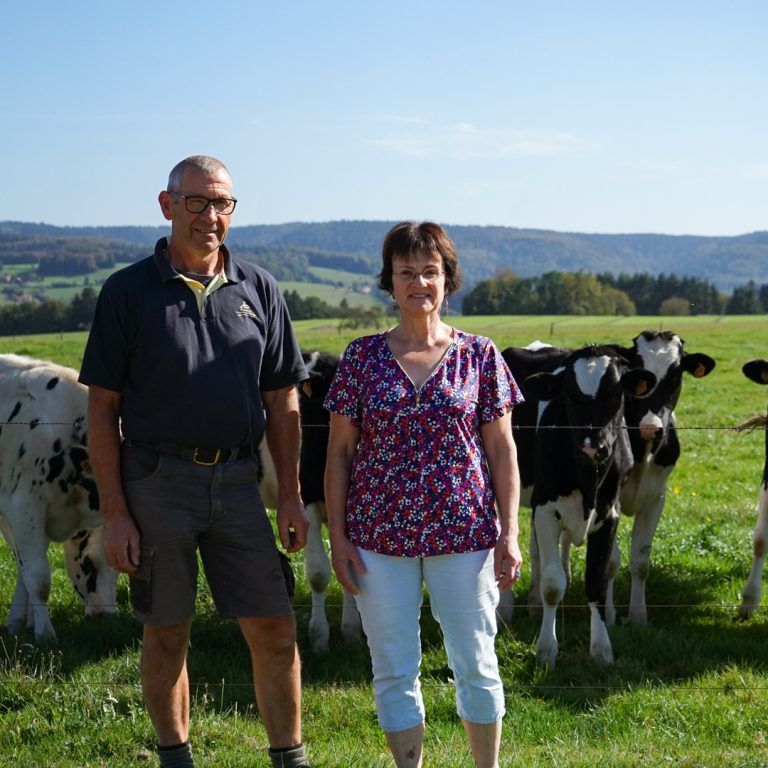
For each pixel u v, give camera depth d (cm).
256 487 438
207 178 418
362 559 415
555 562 687
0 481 731
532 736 536
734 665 641
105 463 420
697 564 902
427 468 408
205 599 762
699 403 2017
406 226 421
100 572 771
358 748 502
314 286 19038
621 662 664
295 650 444
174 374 413
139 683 589
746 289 11131
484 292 10806
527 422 815
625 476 721
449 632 415
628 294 11888
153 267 422
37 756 489
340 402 425
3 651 668
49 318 8312
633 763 477
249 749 490
